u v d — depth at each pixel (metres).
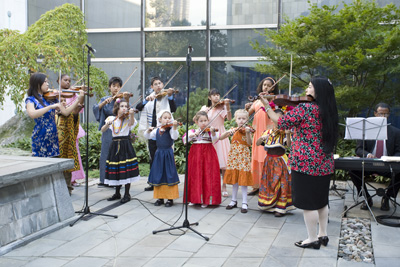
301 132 3.28
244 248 3.43
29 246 3.46
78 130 5.29
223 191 5.38
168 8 9.62
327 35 6.39
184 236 3.72
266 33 7.29
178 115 8.92
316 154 3.22
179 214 4.43
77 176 5.76
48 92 4.47
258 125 5.16
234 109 9.38
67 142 5.08
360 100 6.39
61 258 3.21
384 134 4.36
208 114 5.47
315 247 3.40
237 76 9.34
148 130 4.74
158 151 4.74
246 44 9.25
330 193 5.45
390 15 6.45
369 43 6.21
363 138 4.43
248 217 4.34
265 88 4.95
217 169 4.72
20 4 9.90
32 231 3.65
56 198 4.00
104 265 3.08
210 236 3.72
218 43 9.41
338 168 4.34
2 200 3.36
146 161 7.66
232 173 4.60
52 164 3.83
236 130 4.54
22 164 3.79
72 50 8.02
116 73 9.97
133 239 3.64
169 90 5.49
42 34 8.10
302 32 6.62
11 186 3.46
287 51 7.27
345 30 6.23
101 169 5.81
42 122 4.40
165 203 4.78
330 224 4.11
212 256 3.24
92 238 3.67
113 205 4.80
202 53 9.49
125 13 9.84
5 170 3.45
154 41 9.75
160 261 3.14
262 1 9.10
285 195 4.35
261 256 3.25
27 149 8.27
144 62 9.83
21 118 9.36
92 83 8.23
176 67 9.64
